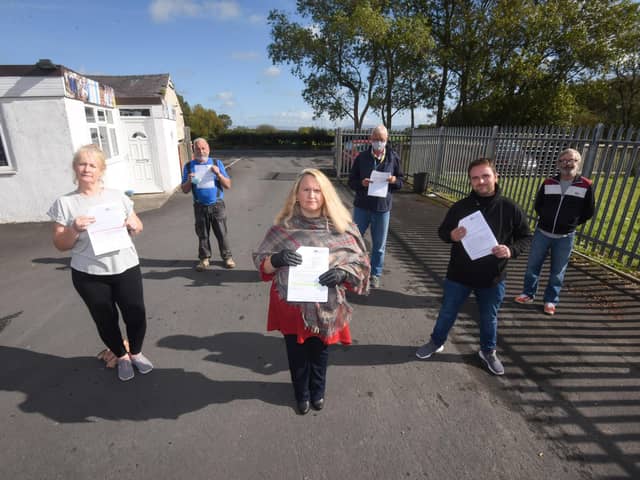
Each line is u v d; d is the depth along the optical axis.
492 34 22.48
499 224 2.64
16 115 7.04
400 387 2.83
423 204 9.70
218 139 40.09
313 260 2.20
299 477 2.09
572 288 4.48
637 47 22.47
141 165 11.09
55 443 2.31
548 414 2.57
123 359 2.92
